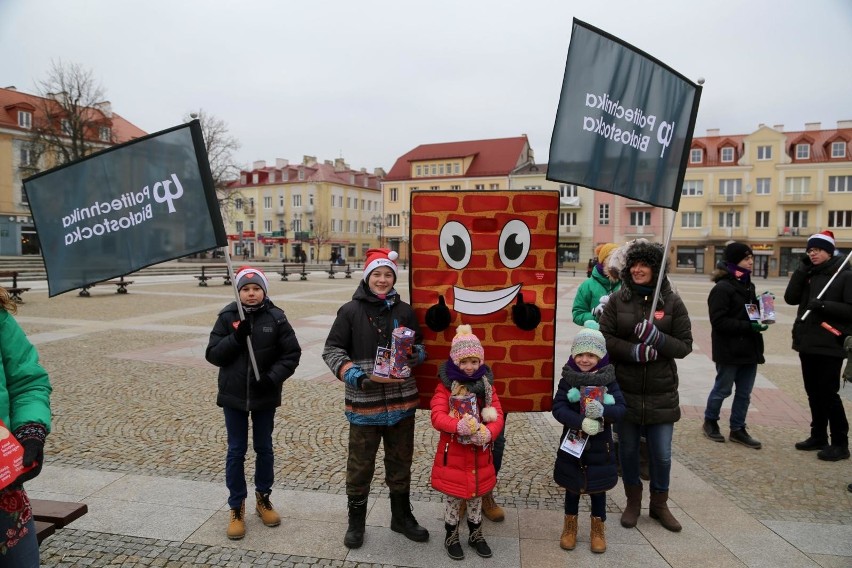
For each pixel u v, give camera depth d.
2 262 33.47
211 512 3.79
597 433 3.28
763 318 5.12
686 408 6.71
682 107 3.65
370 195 80.56
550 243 3.72
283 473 4.53
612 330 3.86
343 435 5.51
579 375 3.32
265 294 3.64
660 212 55.09
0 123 44.06
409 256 3.75
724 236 53.00
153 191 3.54
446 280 3.74
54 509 2.94
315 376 8.06
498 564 3.21
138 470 4.51
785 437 5.64
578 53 3.51
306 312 15.45
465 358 3.25
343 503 3.98
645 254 3.76
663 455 3.69
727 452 5.19
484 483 3.24
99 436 5.32
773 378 8.27
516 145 62.94
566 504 3.41
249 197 77.94
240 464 3.54
